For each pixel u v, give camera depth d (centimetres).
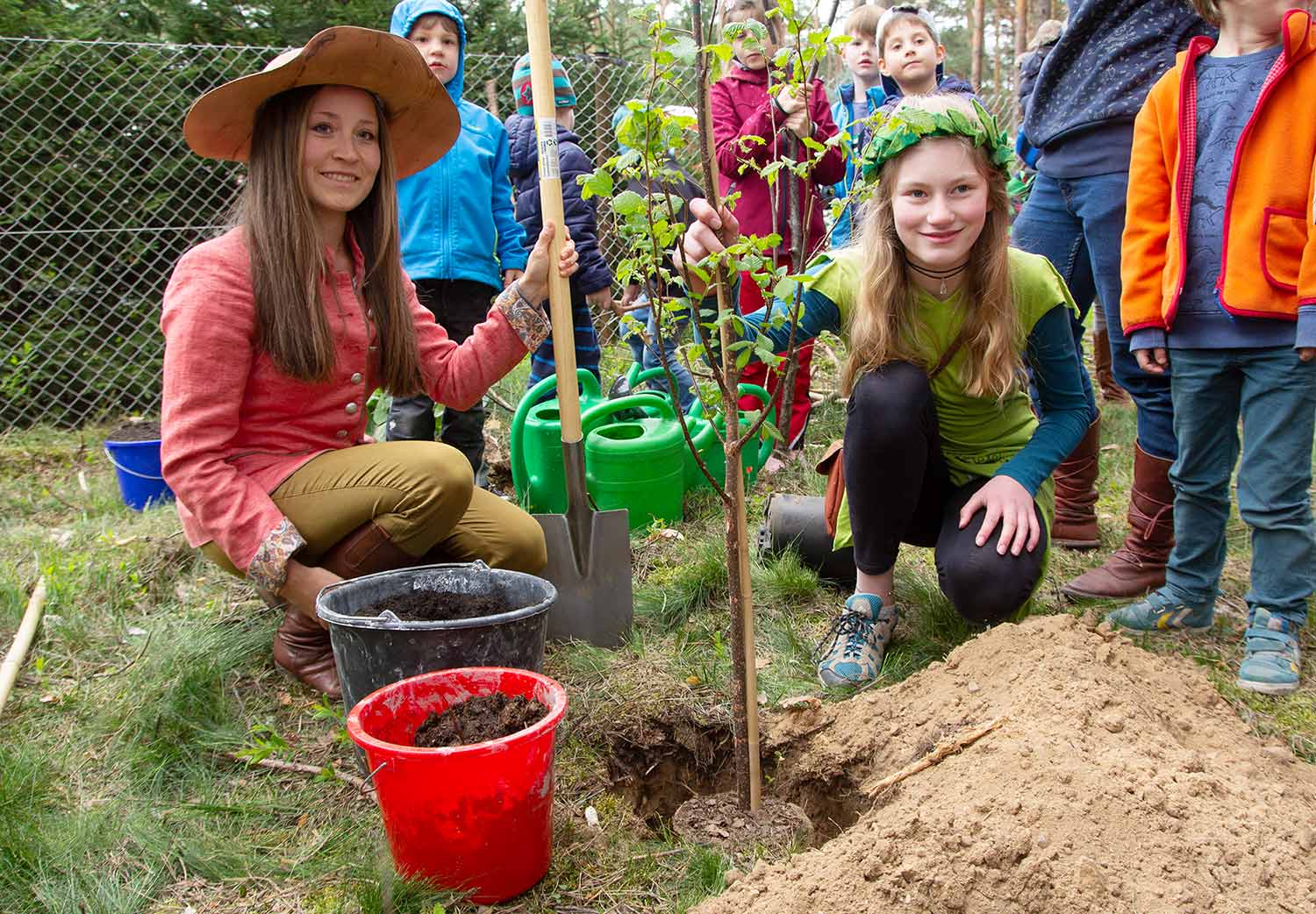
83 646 280
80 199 601
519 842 175
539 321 268
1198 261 240
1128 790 165
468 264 358
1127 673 210
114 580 315
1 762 214
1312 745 218
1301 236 225
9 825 194
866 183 197
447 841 170
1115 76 279
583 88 673
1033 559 236
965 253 223
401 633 200
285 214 228
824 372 570
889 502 244
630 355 605
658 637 281
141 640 277
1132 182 252
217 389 225
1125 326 256
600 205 426
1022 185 502
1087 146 284
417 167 279
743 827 199
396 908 171
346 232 254
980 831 158
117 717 237
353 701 212
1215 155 235
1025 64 517
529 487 352
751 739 202
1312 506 363
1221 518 260
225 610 292
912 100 216
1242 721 216
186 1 616
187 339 222
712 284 183
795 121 354
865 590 261
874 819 174
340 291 245
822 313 250
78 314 613
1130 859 152
